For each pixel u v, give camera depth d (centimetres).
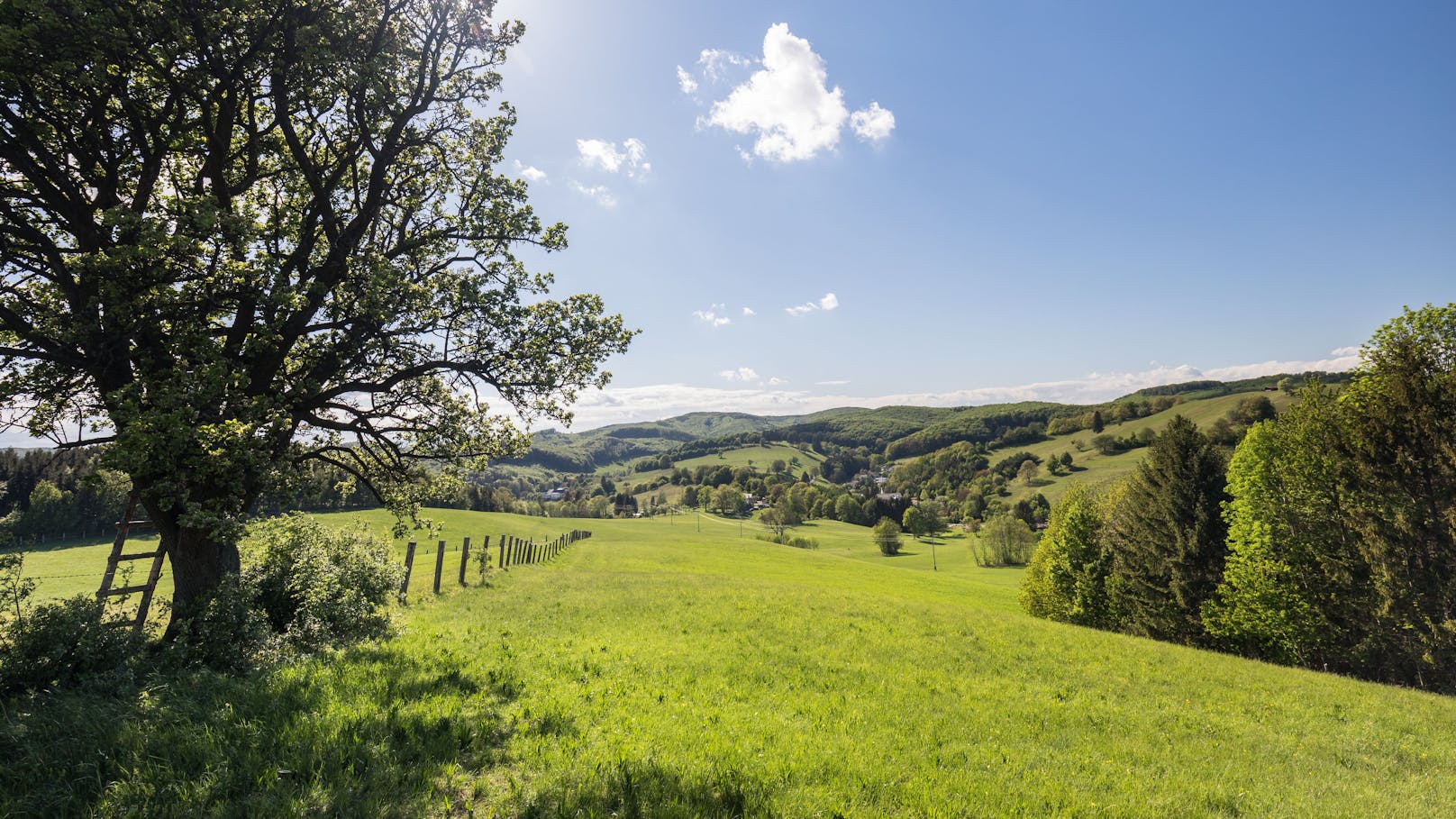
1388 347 2658
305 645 1142
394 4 1507
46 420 1348
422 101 1588
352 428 1527
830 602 2589
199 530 1084
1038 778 847
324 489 1659
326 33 1309
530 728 791
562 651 1309
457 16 1552
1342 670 2916
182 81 1208
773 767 742
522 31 1603
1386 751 1176
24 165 1084
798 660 1468
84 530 7806
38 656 796
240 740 652
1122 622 4272
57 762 582
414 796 577
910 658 1633
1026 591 5538
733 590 2809
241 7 1159
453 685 930
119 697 777
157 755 612
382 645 1181
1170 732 1187
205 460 1024
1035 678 1547
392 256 1549
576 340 1616
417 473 1789
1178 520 3716
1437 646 2431
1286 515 3009
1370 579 2677
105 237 1139
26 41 980
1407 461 2525
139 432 907
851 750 868
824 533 15438
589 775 655
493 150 1736
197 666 950
